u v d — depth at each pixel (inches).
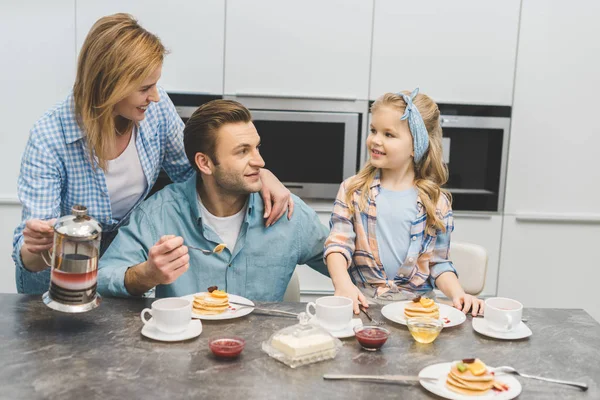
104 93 62.7
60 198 71.1
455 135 128.6
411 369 48.0
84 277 51.8
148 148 74.4
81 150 68.6
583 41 125.3
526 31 124.9
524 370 48.7
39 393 42.7
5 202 124.8
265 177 72.2
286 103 125.3
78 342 51.0
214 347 48.4
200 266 69.6
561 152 128.0
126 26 62.3
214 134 64.7
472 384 43.9
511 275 130.0
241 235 69.8
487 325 56.9
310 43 124.0
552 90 126.4
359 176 75.4
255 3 122.6
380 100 72.2
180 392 43.2
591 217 128.6
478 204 129.2
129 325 54.9
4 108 123.4
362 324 57.1
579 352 52.4
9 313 57.0
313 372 46.9
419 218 72.2
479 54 125.3
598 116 127.1
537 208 129.2
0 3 120.8
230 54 123.6
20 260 62.2
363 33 124.0
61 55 123.0
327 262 69.9
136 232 68.9
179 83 123.8
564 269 130.3
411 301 59.1
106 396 42.5
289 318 58.1
